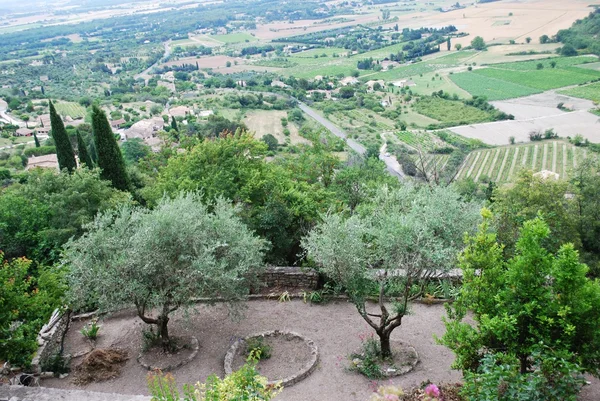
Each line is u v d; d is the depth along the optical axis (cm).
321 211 2092
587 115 10312
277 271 1822
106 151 2914
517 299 1016
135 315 1706
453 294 1277
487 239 1100
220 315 1680
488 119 11081
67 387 1328
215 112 12069
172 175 2480
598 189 2208
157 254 1349
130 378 1365
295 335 1521
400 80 16388
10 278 1302
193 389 957
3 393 1090
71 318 1678
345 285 1347
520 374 934
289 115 11694
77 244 1430
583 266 955
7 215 2164
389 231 1303
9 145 10681
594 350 961
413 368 1335
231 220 1497
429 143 9244
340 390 1274
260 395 973
